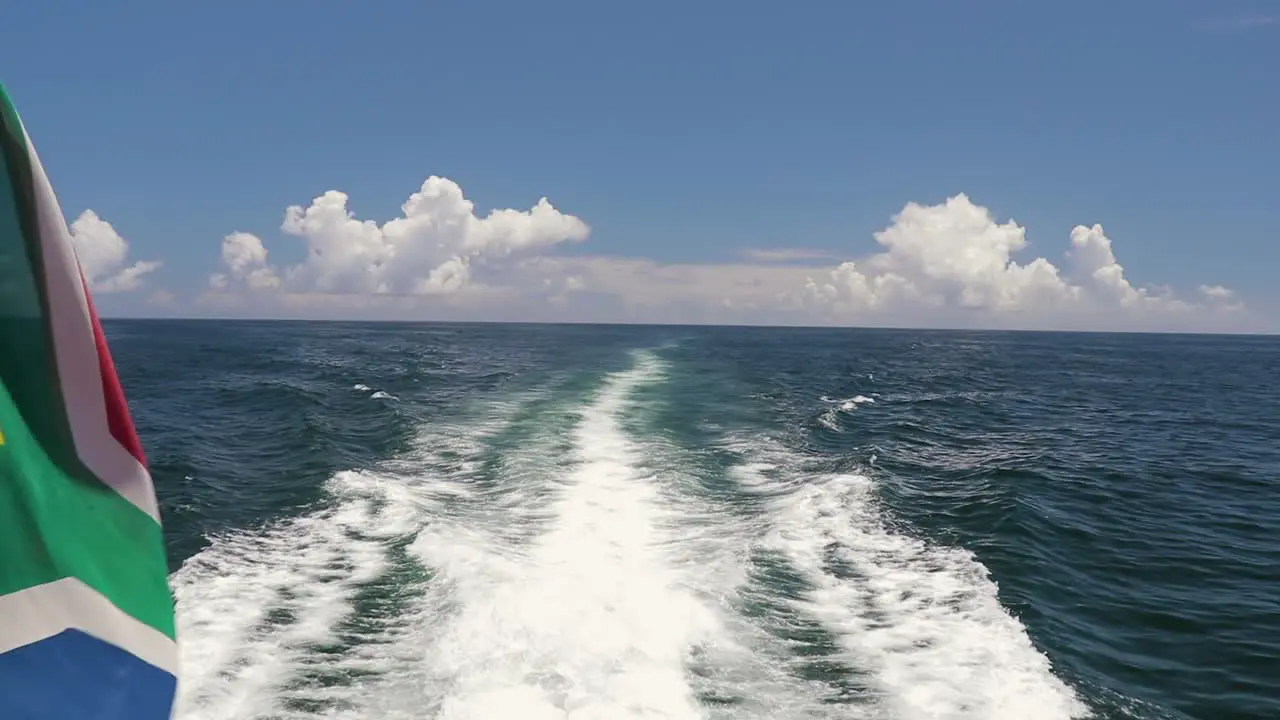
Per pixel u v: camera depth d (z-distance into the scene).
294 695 6.80
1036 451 20.31
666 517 12.13
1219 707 7.67
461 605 8.57
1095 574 11.21
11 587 2.00
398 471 15.01
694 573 9.68
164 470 15.48
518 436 18.64
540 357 51.19
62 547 2.12
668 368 40.88
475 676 7.10
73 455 2.22
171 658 2.24
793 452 17.47
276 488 14.00
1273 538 13.51
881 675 7.49
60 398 2.22
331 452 16.55
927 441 21.14
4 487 2.05
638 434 19.22
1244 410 33.44
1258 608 10.23
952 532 12.19
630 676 7.15
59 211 2.23
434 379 33.72
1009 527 12.57
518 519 11.85
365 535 11.12
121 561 2.25
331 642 7.79
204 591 9.07
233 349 65.06
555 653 7.53
